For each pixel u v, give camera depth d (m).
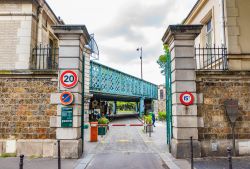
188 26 8.84
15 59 10.06
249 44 9.53
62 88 8.80
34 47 10.60
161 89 44.47
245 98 8.96
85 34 9.42
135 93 33.66
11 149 8.75
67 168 7.23
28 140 8.79
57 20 14.18
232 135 8.82
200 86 8.98
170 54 9.62
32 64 10.24
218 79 9.02
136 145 11.52
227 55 9.41
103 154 9.37
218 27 10.87
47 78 9.02
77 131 8.72
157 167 7.46
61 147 8.54
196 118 8.66
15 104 9.00
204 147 8.73
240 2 9.80
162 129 19.69
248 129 8.86
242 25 9.64
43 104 8.95
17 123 8.92
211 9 11.83
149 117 18.00
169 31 9.12
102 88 24.05
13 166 7.39
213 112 8.90
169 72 9.95
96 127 13.01
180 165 7.54
